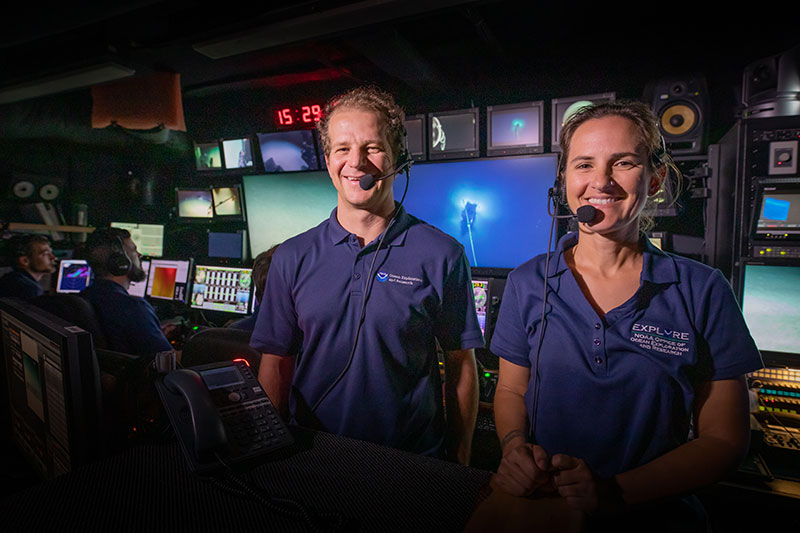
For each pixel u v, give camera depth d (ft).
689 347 2.74
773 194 6.46
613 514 2.45
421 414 3.73
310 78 13.98
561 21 10.98
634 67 11.44
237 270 12.06
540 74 12.37
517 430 3.08
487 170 9.20
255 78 14.07
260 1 8.92
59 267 13.02
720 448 2.60
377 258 3.72
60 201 16.46
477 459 6.93
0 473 3.65
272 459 2.15
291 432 2.45
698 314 2.79
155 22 10.32
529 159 8.80
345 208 3.79
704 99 7.93
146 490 1.84
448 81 12.92
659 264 2.95
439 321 4.02
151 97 13.25
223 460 2.05
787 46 9.89
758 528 6.11
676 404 2.78
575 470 2.26
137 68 11.43
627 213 2.75
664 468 2.53
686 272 2.90
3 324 3.93
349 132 3.41
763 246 6.60
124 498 1.78
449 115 9.39
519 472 2.09
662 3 10.11
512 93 12.74
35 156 16.63
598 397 2.90
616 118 2.75
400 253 3.75
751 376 6.42
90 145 17.04
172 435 2.36
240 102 15.92
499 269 9.57
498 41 11.69
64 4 8.14
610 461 2.89
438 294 3.78
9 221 14.89
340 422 3.66
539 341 3.14
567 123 3.11
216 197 12.98
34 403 3.43
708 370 2.80
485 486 1.95
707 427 2.74
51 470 3.25
